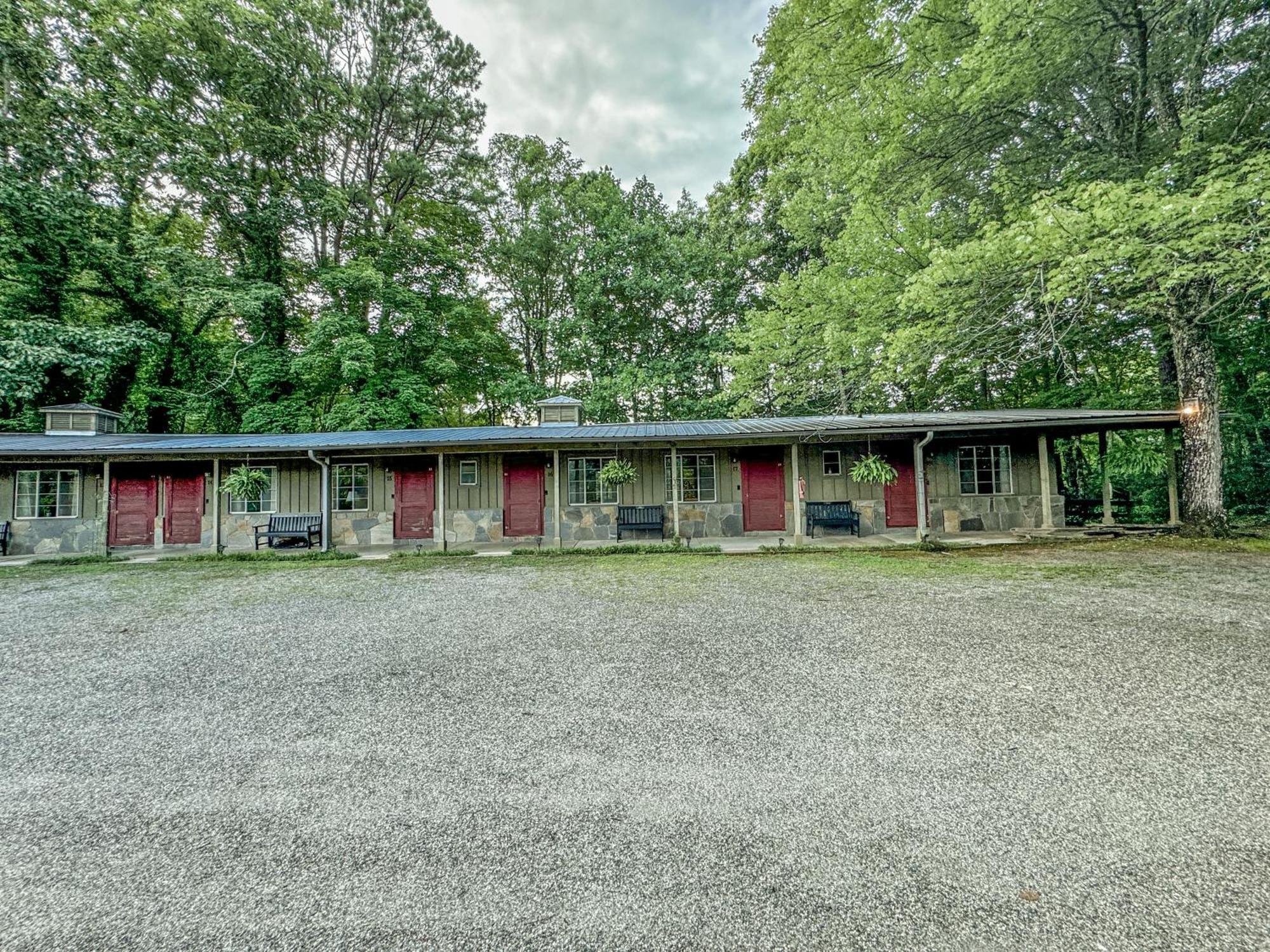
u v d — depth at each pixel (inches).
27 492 410.0
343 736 108.4
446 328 665.0
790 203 510.3
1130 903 61.2
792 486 424.5
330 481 410.6
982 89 295.6
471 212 745.0
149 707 124.3
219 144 553.9
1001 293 306.5
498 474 436.1
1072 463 532.1
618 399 661.9
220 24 542.6
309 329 617.0
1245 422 416.8
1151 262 249.9
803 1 442.6
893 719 109.6
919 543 349.7
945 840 72.8
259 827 79.7
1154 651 144.6
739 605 207.8
